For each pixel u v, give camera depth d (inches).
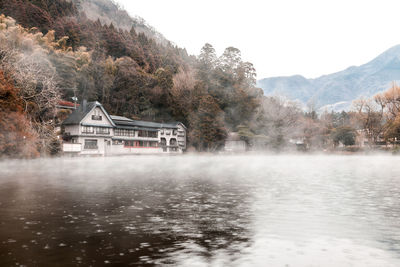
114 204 409.1
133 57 4261.8
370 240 258.7
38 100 1729.8
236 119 3811.5
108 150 2610.7
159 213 355.6
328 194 501.7
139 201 432.1
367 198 462.0
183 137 3454.7
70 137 2437.3
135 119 3405.5
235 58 4569.4
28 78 1667.1
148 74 3860.7
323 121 3617.1
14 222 311.3
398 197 472.7
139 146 2906.0
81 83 3225.9
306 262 212.2
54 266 201.3
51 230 282.8
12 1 3629.4
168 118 3668.8
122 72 3558.1
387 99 3292.3
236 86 4033.0
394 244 248.7
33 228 289.4
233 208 385.7
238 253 227.5
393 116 3245.6
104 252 227.8
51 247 237.8
